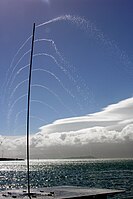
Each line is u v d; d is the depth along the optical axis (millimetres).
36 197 26328
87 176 123688
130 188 72750
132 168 198250
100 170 176875
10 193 28766
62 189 31781
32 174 153750
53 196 26672
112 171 159625
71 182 96938
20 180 113062
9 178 125125
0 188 80875
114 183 87625
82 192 29156
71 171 176375
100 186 79875
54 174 147625
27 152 28641
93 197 27812
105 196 29797
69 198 25922
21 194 28094
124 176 116188
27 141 28953
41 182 101438
